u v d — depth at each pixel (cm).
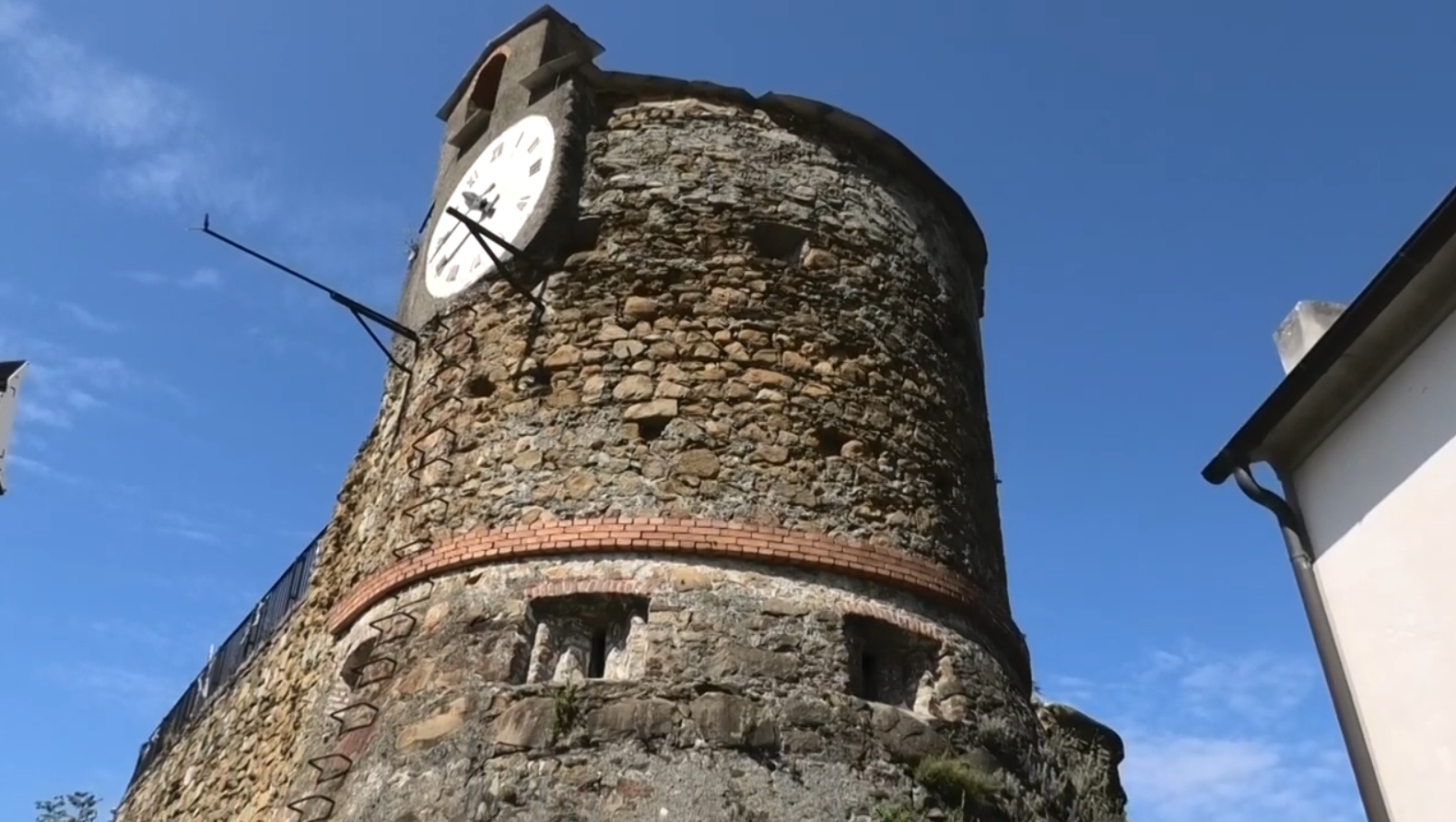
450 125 1652
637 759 925
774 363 1184
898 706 1047
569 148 1321
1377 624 844
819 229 1302
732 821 898
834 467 1138
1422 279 816
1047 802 1084
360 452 1530
